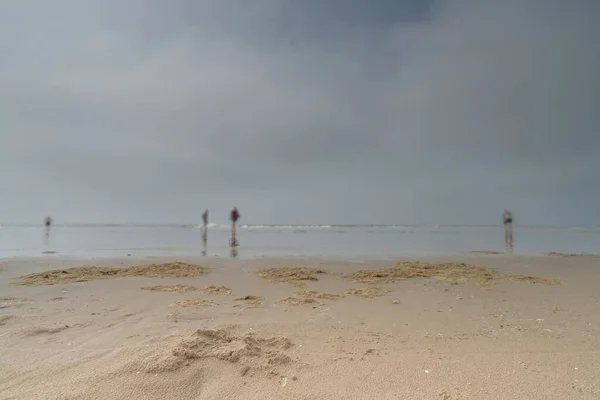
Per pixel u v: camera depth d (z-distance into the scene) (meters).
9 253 13.66
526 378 3.02
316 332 4.32
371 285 7.46
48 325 4.50
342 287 7.28
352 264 10.56
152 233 29.81
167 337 3.94
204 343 3.49
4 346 3.76
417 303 5.91
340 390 2.80
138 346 3.63
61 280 7.85
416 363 3.36
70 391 2.73
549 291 6.82
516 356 3.55
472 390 2.80
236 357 3.23
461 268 9.58
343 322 4.79
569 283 7.61
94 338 4.00
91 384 2.83
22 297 6.19
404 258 12.16
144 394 2.70
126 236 25.34
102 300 5.98
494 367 3.26
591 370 3.19
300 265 10.36
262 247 16.61
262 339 3.88
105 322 4.66
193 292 6.70
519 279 8.04
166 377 2.90
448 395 2.71
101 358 3.38
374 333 4.31
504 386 2.87
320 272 9.05
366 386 2.87
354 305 5.77
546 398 2.66
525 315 5.15
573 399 2.65
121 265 10.22
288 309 5.49
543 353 3.63
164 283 7.57
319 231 35.56
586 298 6.22
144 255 13.03
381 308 5.57
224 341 3.61
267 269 9.53
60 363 3.28
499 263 10.78
